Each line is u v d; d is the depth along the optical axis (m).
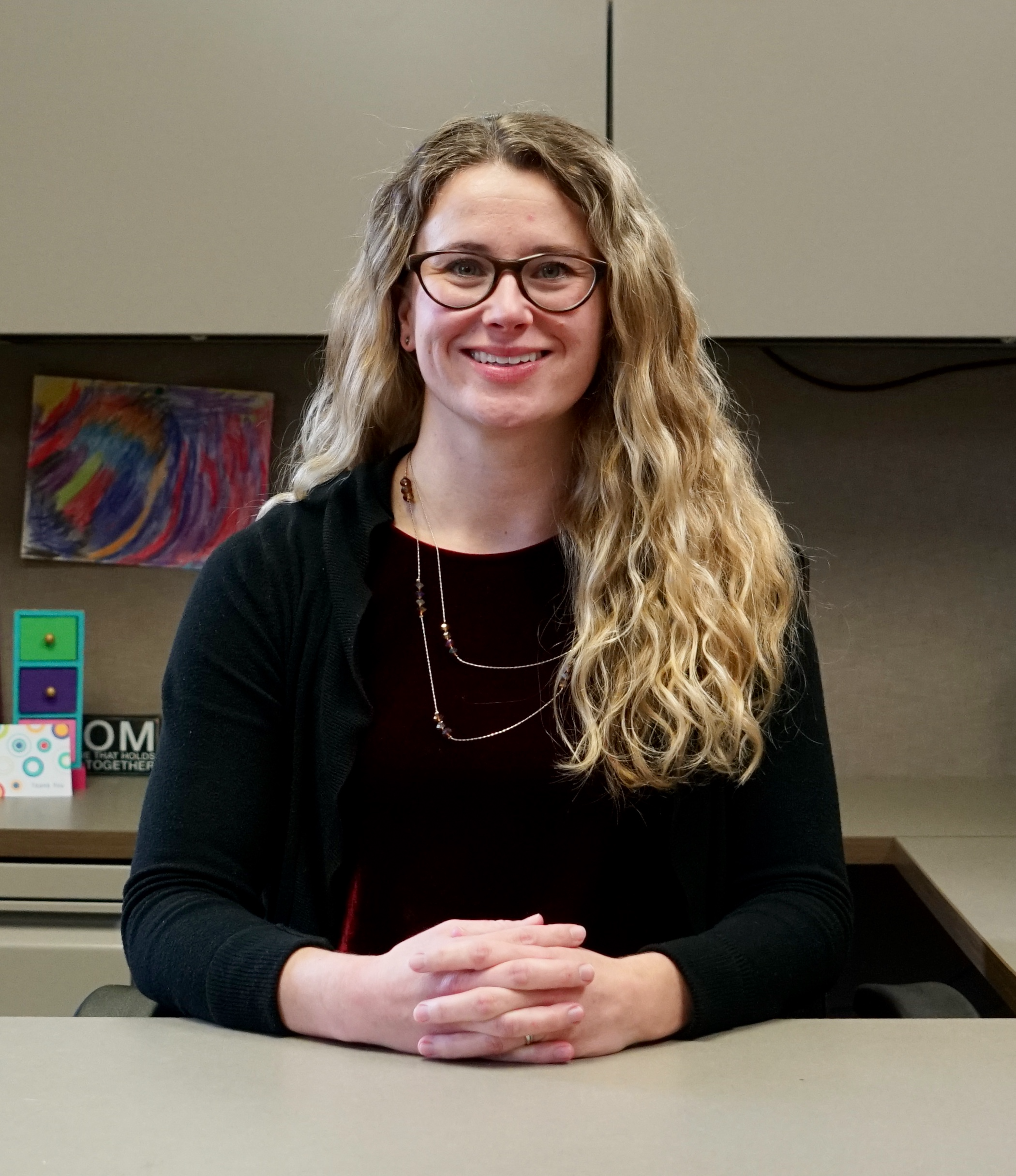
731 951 0.97
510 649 1.18
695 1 1.75
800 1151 0.70
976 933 1.32
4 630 2.18
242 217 1.78
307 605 1.17
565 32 1.75
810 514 2.17
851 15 1.75
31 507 2.16
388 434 1.31
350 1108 0.76
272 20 1.77
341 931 1.15
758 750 1.13
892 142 1.75
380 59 1.76
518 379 1.11
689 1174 0.67
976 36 1.74
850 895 1.14
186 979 0.94
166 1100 0.77
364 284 1.26
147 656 2.19
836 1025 0.94
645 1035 0.89
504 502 1.21
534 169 1.14
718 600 1.18
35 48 1.78
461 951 0.85
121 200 1.79
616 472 1.20
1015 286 1.75
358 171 1.77
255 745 1.13
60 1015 1.73
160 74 1.78
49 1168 0.68
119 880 1.73
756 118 1.76
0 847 1.74
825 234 1.76
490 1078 0.81
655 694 1.13
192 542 2.17
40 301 1.80
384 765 1.13
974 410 2.15
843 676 2.18
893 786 2.11
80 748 2.04
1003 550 2.16
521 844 1.14
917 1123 0.74
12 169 1.79
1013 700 2.18
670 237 1.28
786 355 2.15
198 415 2.16
